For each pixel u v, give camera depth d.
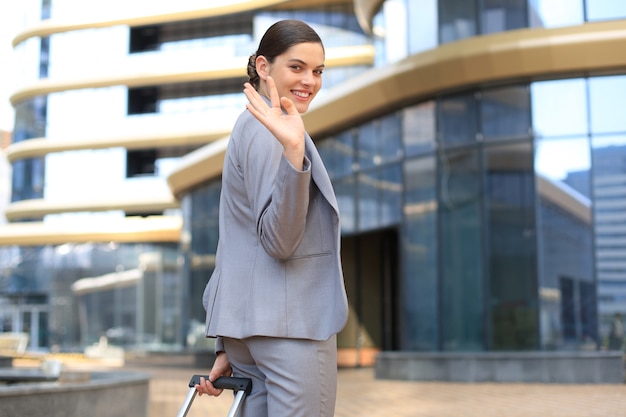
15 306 40.22
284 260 2.20
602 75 15.70
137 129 41.56
